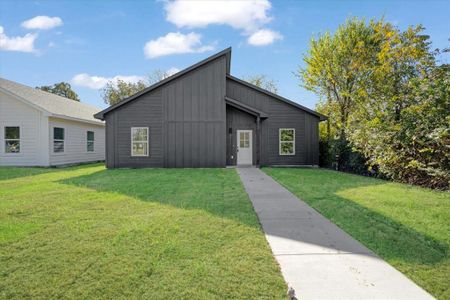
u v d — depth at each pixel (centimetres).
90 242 402
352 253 377
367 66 1636
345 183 943
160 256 358
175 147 1527
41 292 281
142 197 707
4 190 817
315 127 1655
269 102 1659
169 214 543
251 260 350
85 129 1994
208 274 314
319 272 325
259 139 1577
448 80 793
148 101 1527
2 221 502
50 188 846
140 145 1533
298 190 811
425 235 438
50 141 1614
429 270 328
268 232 458
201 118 1529
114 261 343
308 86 2030
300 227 484
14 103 1602
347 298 274
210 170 1382
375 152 972
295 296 276
